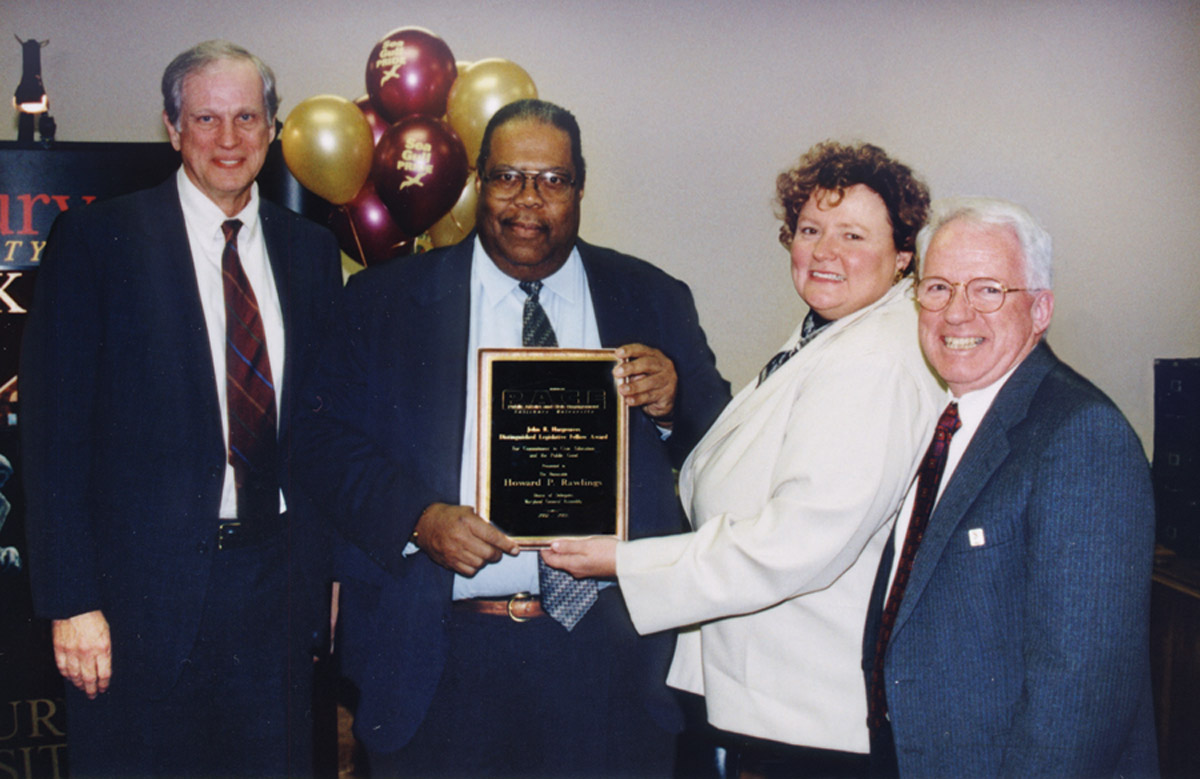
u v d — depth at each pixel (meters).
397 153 2.41
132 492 1.54
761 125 3.26
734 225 3.28
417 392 1.49
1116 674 1.02
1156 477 2.44
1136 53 3.19
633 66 3.25
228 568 1.60
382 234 2.68
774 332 3.31
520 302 1.54
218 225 1.63
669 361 1.49
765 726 1.32
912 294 1.35
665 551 1.33
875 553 1.32
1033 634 1.06
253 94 1.58
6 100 3.15
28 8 3.15
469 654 1.47
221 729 1.64
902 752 1.13
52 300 1.52
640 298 1.60
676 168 3.28
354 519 1.45
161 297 1.55
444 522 1.39
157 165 2.29
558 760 1.48
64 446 1.50
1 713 2.14
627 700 1.53
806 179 1.37
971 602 1.10
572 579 1.46
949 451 1.21
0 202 2.24
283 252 1.69
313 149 2.45
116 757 1.58
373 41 3.26
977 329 1.14
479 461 1.44
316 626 1.74
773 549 1.22
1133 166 3.21
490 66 2.54
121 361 1.55
